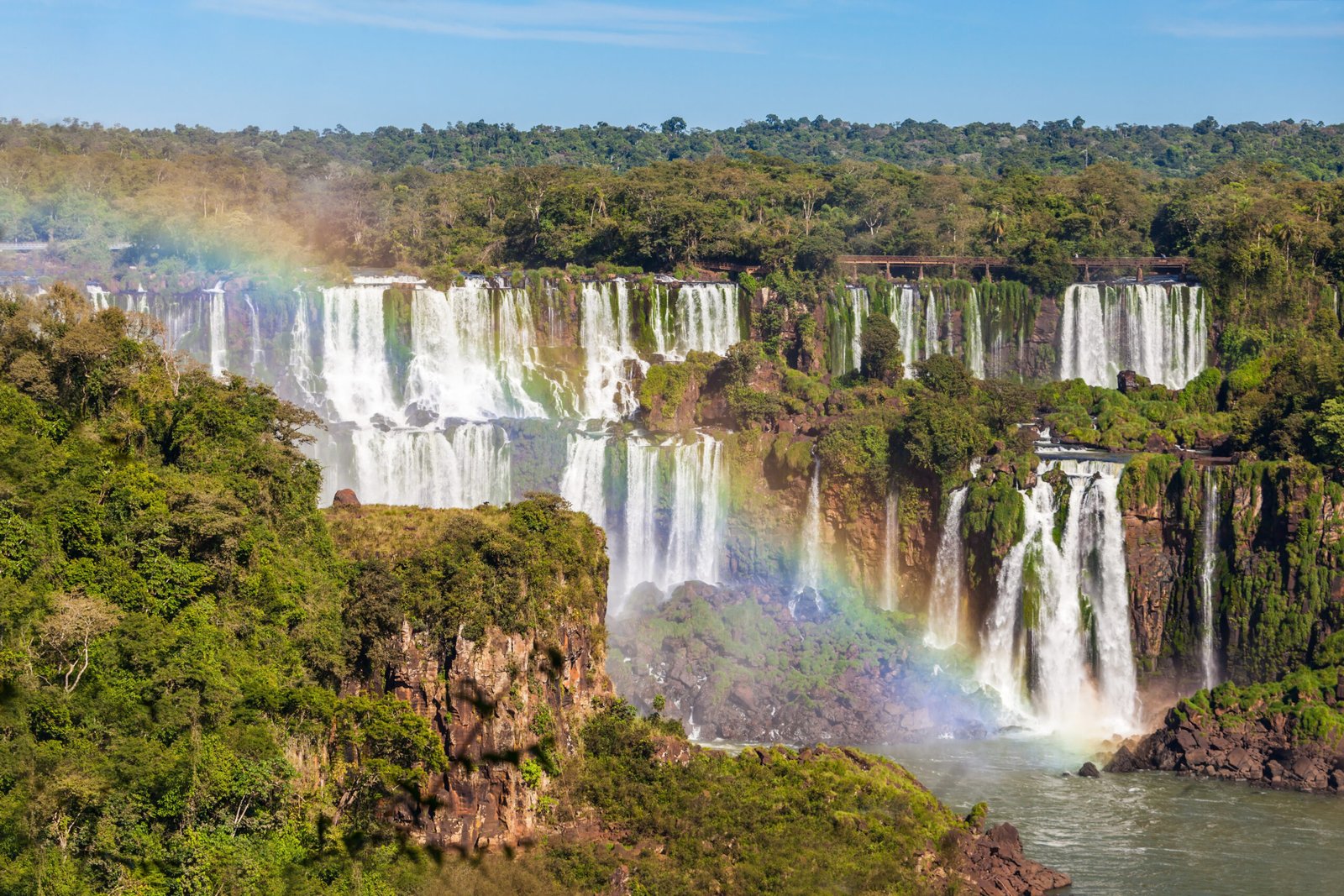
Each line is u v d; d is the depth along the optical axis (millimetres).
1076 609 167875
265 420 124750
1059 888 120250
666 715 154750
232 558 109375
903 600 176250
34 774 92062
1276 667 160375
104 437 117938
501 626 111625
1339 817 135750
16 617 98188
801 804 117875
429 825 108688
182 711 99438
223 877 96375
